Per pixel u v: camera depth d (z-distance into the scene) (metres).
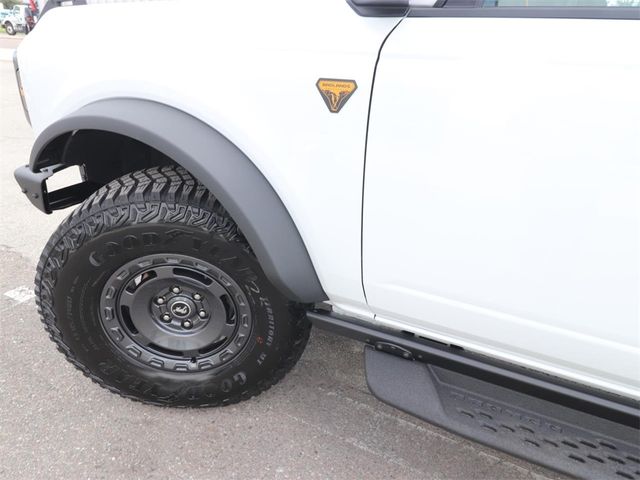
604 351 1.21
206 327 1.75
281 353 1.73
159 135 1.42
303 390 2.05
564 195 1.10
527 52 1.07
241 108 1.36
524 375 1.39
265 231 1.42
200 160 1.39
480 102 1.12
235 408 1.94
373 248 1.37
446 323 1.39
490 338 1.35
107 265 1.61
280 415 1.92
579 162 1.07
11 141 5.43
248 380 1.80
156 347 1.81
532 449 1.33
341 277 1.46
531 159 1.11
